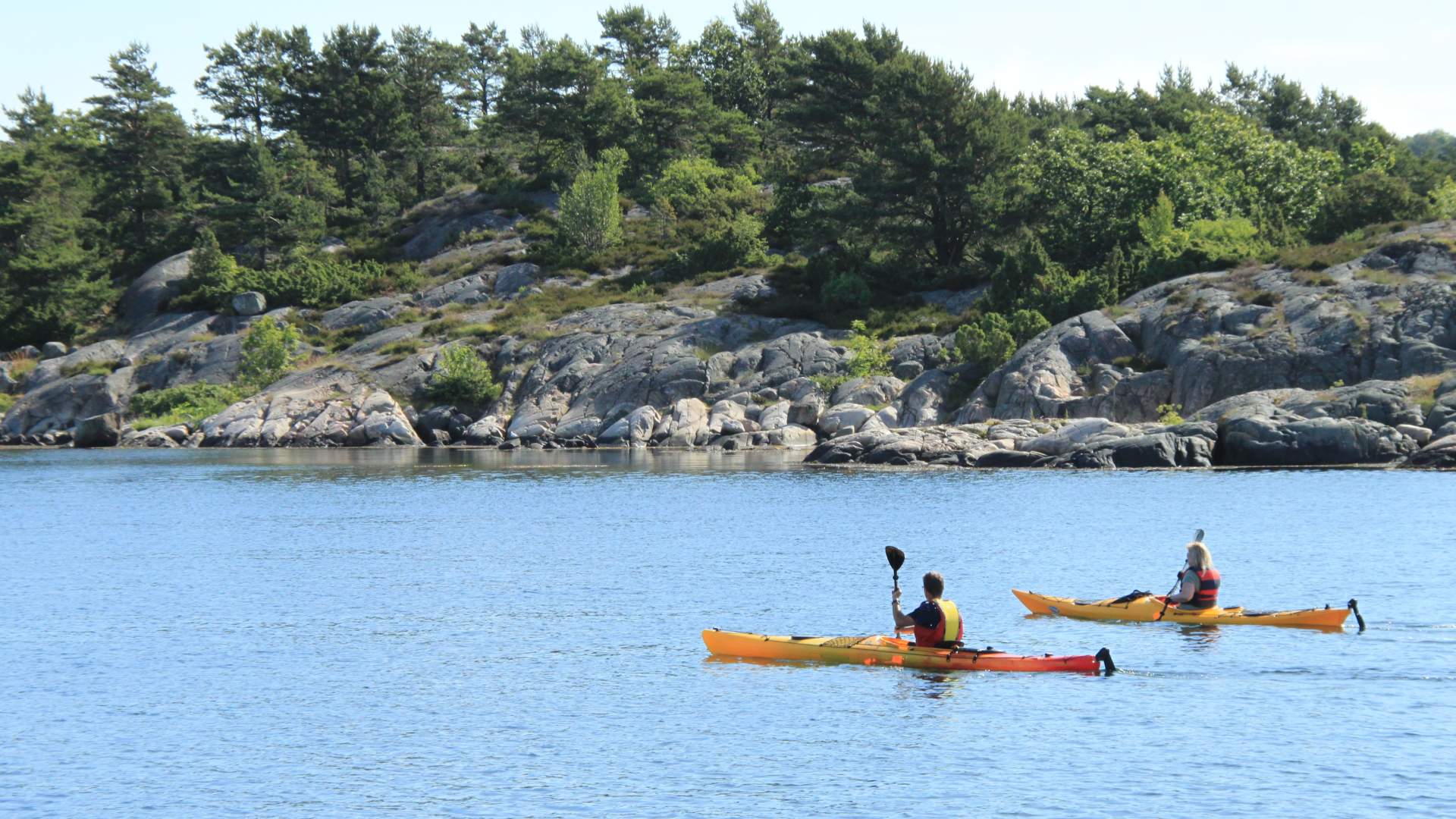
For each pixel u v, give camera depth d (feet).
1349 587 175.11
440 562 214.07
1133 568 196.85
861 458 401.49
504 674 135.13
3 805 96.48
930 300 559.38
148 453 506.89
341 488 349.82
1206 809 91.56
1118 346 427.74
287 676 134.92
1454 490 285.64
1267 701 119.85
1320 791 94.84
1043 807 92.68
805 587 185.37
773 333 542.57
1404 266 418.51
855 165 631.56
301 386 569.23
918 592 180.45
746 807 93.71
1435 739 106.93
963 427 408.87
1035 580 188.34
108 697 126.93
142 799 97.35
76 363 639.35
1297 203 574.97
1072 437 380.58
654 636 153.48
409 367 567.59
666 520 267.39
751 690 127.65
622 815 92.32
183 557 222.89
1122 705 119.85
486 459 451.53
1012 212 568.00
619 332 558.97
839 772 101.24
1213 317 418.72
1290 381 390.63
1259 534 226.58
